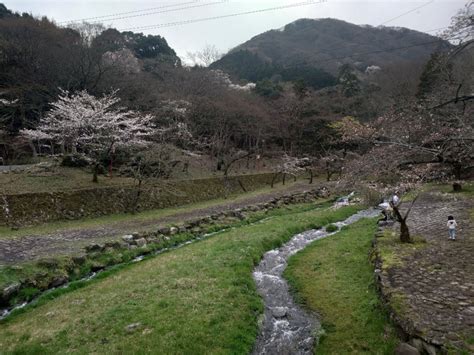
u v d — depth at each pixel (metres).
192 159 44.09
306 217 26.50
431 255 13.75
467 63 17.52
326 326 10.62
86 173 31.16
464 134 11.52
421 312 9.07
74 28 54.69
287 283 14.35
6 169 29.52
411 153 12.82
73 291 13.54
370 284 12.66
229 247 18.16
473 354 7.18
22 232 19.92
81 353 8.77
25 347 9.21
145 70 62.50
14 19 45.91
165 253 18.42
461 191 29.62
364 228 22.34
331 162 48.69
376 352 8.84
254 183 45.00
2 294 11.95
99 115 29.95
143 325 10.08
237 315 10.84
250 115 49.81
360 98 55.56
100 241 18.05
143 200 29.44
